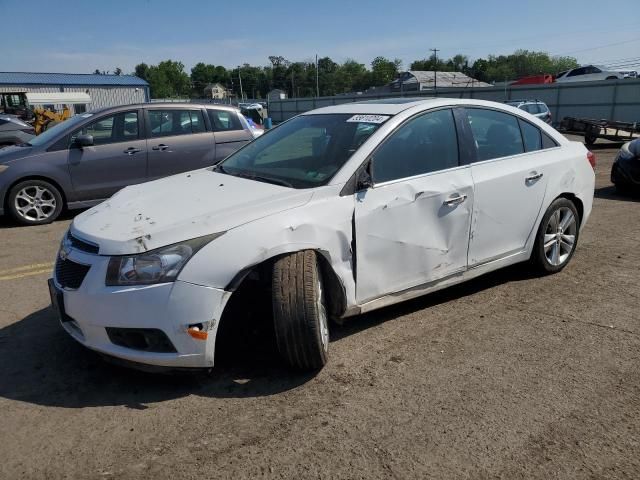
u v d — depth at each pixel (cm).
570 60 11394
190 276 293
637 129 1911
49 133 805
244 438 273
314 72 12138
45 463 257
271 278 314
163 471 251
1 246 655
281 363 344
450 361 347
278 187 352
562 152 489
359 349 364
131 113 815
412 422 284
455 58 12181
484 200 416
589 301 441
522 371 334
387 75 11756
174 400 307
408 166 380
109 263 296
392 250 367
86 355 361
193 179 406
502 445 266
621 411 293
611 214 762
